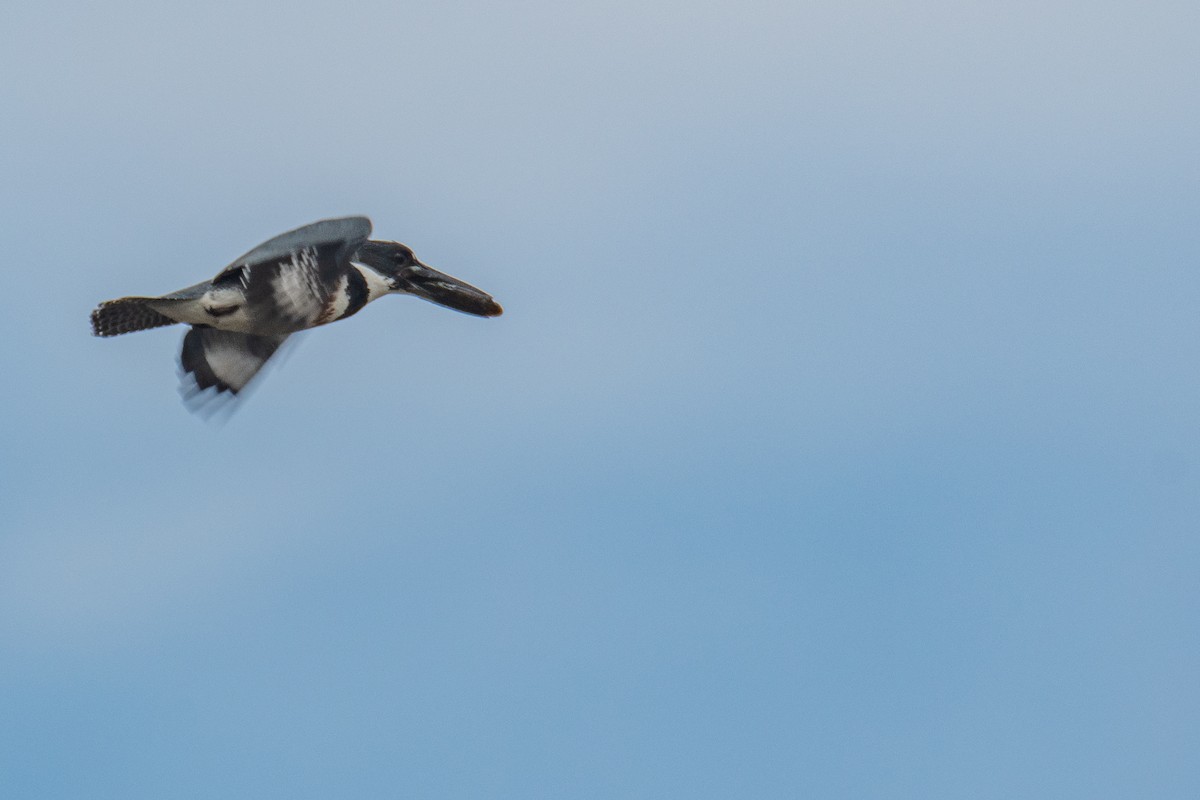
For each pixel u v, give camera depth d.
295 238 14.62
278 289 14.98
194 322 15.40
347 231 14.63
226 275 15.02
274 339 16.23
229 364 16.38
